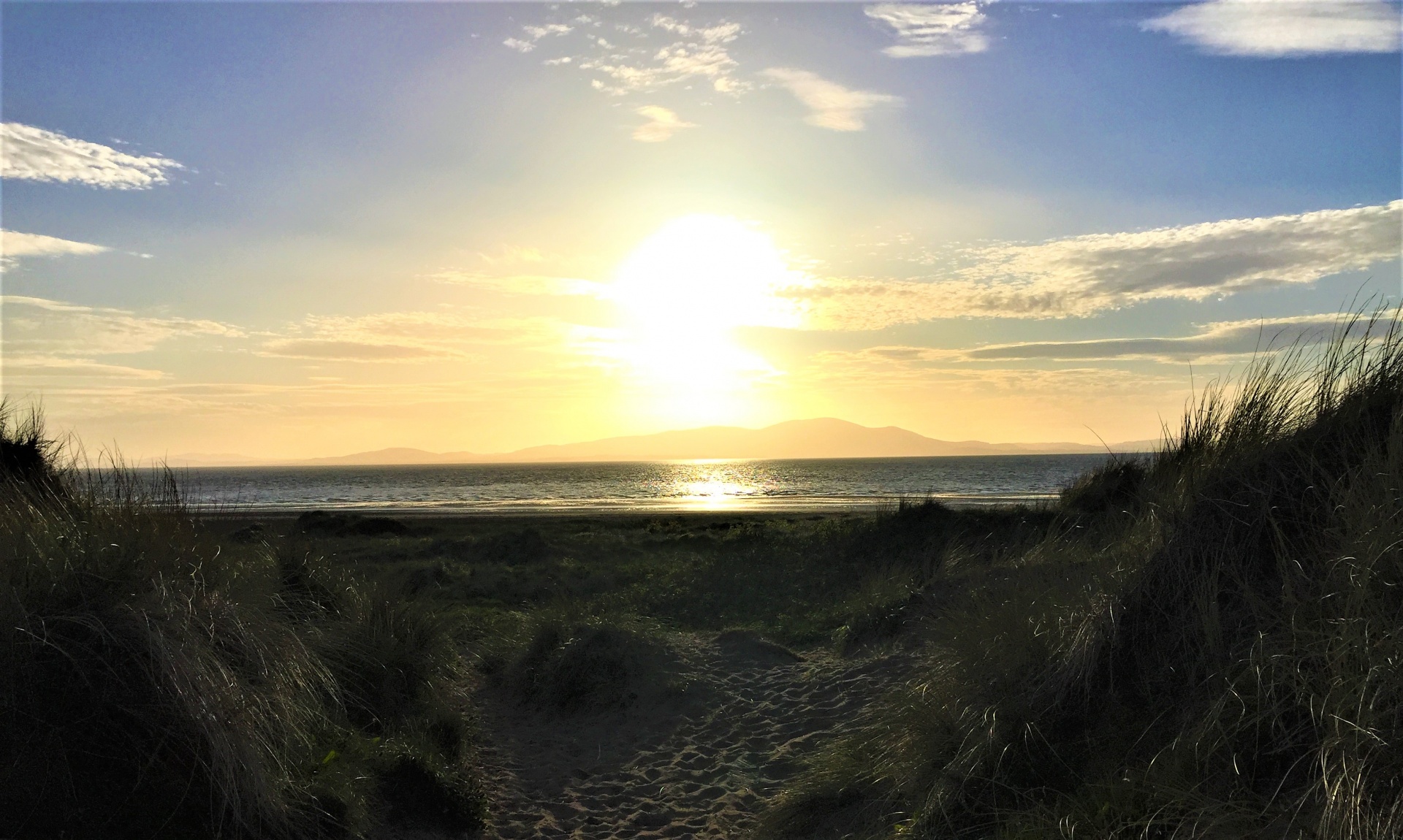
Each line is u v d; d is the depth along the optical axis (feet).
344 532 95.45
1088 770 12.99
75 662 13.07
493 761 21.71
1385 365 15.14
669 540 80.33
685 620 38.34
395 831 15.97
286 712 15.58
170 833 12.79
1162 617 14.23
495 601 45.78
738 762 20.79
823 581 43.62
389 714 20.92
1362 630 10.89
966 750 14.61
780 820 16.72
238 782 13.64
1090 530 26.37
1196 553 14.46
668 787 19.75
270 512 141.90
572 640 28.32
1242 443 15.51
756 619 37.45
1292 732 11.05
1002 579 24.12
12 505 17.74
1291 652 11.68
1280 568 13.23
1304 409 15.56
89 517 17.76
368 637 23.24
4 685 12.80
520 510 166.81
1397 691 9.97
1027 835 12.11
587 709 25.45
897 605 28.48
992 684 15.78
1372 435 14.25
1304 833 9.47
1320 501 13.79
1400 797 9.05
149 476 21.76
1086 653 14.26
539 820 18.13
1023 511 48.75
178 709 13.62
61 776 12.51
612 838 17.15
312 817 14.47
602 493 276.21
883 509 56.85
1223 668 12.48
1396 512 11.62
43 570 14.49
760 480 399.24
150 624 14.11
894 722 17.35
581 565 60.85
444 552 71.87
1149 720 13.05
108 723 13.26
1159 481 18.52
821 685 24.75
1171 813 11.02
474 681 28.50
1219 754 11.46
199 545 19.49
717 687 26.18
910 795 15.06
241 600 17.66
